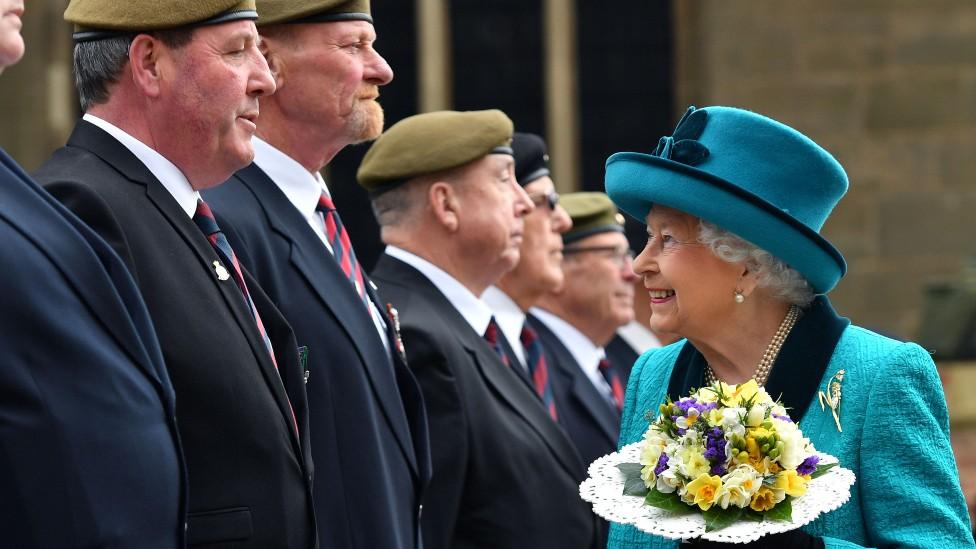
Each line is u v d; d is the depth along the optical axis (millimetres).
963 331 44062
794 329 11609
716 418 10539
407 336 16359
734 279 11570
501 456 16578
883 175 48719
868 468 11023
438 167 17531
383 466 13688
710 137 11648
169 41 11766
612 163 11984
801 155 11445
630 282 22922
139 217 11438
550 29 50781
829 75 48625
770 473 10477
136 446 9602
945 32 48500
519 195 18094
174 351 11117
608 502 10836
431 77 50562
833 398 11266
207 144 11906
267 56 14445
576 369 21828
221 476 11117
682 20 51125
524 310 20609
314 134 14570
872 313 48969
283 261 13773
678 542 11648
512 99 51375
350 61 14562
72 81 48656
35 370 9250
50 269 9484
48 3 48031
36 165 47875
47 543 9141
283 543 11289
